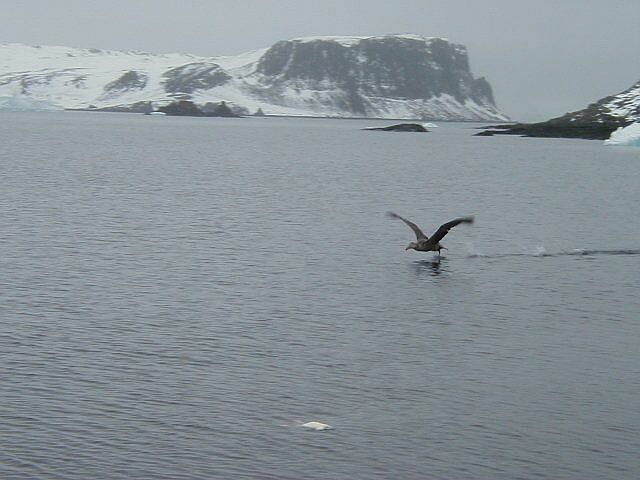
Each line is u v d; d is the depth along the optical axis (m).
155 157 112.69
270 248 42.00
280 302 31.52
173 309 30.06
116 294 31.89
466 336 28.08
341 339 27.28
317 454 19.48
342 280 35.47
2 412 20.84
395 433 20.66
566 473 19.16
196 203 59.06
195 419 20.95
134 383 22.97
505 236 48.53
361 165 109.06
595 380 24.42
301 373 24.14
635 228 53.41
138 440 19.80
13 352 24.88
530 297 33.47
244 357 25.23
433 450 19.92
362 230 48.88
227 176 84.12
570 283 36.06
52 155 108.31
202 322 28.56
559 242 46.91
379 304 31.72
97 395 22.09
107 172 83.75
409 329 28.61
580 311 31.59
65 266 36.31
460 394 23.08
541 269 38.81
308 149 149.88
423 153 145.12
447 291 34.06
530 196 72.25
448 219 55.56
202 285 33.75
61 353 25.00
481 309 31.42
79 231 44.97
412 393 23.02
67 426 20.31
